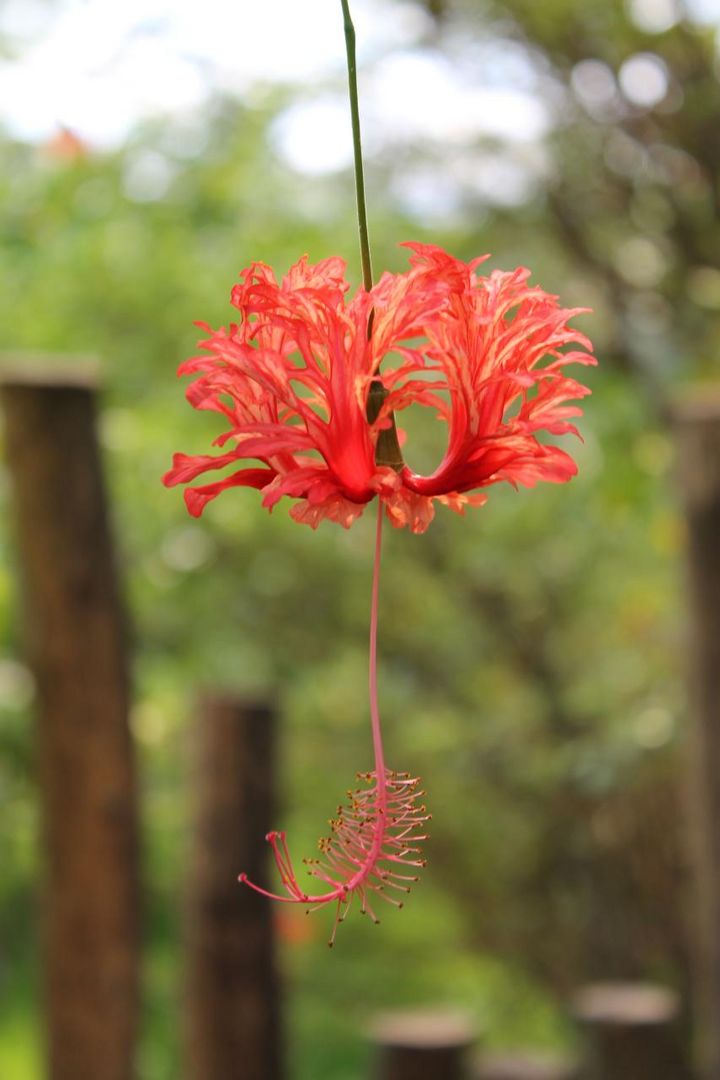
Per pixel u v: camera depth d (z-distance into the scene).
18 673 5.46
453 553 6.89
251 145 6.29
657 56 5.01
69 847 3.65
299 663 7.16
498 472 1.36
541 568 6.82
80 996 3.67
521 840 6.91
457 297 1.33
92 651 3.62
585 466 5.82
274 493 1.31
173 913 7.93
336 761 7.26
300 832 7.71
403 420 6.41
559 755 5.48
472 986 9.09
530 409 1.36
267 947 4.15
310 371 1.30
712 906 3.56
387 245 6.15
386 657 7.29
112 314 6.24
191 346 6.20
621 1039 4.86
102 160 6.23
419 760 7.12
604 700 6.10
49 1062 3.71
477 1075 5.01
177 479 1.31
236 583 6.98
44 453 3.57
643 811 6.46
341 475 1.33
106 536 3.65
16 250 6.30
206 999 4.11
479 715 6.95
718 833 3.54
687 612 3.58
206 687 4.22
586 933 6.79
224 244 6.45
